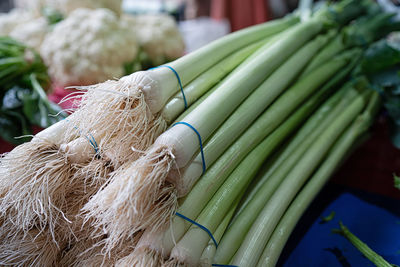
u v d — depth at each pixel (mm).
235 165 307
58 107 471
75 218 299
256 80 319
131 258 260
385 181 448
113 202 246
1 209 275
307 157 365
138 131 264
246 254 291
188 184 263
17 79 549
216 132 289
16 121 493
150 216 256
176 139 249
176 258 254
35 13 694
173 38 673
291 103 365
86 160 289
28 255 293
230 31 983
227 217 300
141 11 1036
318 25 421
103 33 530
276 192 335
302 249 348
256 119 338
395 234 356
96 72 531
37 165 278
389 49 428
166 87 272
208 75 323
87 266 290
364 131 463
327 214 390
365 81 462
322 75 415
